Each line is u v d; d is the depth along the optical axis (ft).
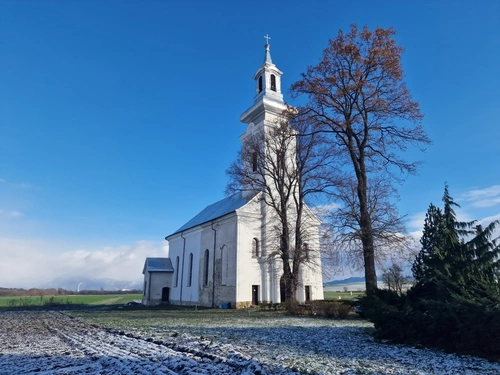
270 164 122.01
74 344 42.55
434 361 30.19
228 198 165.07
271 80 144.05
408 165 86.07
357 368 27.61
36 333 56.85
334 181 102.89
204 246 142.20
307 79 89.66
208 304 130.72
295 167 118.11
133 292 426.10
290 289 101.86
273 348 36.60
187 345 38.14
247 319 73.46
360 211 82.58
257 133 132.36
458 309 33.78
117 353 34.78
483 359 30.91
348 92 85.56
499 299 32.81
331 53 87.04
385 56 82.07
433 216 43.45
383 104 82.89
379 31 84.58
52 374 26.40
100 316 92.02
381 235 80.18
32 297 287.48
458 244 39.83
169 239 180.96
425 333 37.88
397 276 99.86
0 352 37.58
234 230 122.01
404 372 26.30
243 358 30.42
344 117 88.33
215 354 32.78
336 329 54.39
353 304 50.93
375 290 48.88
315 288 126.41
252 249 121.60
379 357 32.04
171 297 167.84
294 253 104.22
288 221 117.70
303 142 108.58
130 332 51.44
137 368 28.14
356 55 84.48
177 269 166.61
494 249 37.65
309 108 90.94
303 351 34.99
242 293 115.65
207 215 166.71
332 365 28.58
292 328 55.83
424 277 40.93
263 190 115.96
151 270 168.66
